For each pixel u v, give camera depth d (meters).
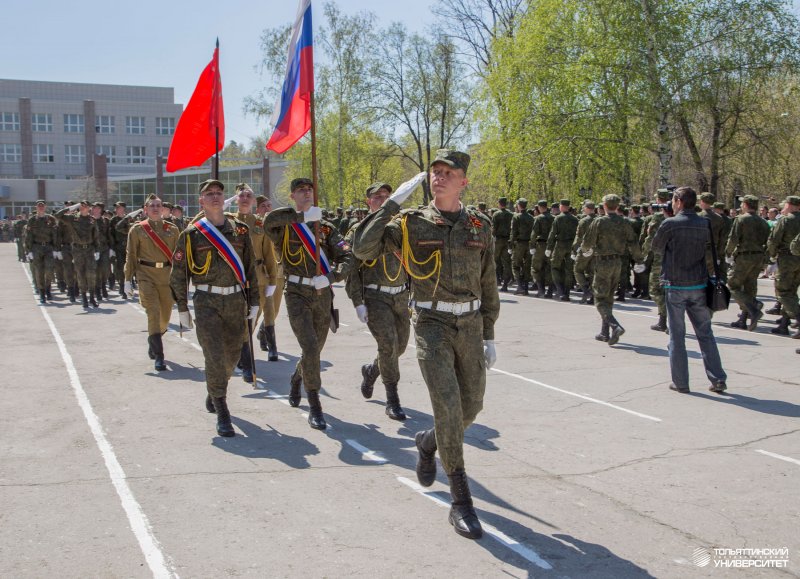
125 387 7.83
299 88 7.82
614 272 10.64
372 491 4.87
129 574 3.68
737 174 25.52
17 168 83.81
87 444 5.82
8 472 5.15
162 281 8.80
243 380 8.26
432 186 4.38
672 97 22.72
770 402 7.28
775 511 4.58
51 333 11.69
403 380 8.20
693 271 7.64
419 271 4.36
